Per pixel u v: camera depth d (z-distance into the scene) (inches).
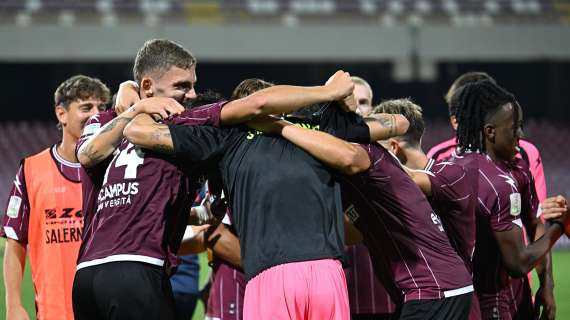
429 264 476.4
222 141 466.6
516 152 569.9
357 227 500.7
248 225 452.4
